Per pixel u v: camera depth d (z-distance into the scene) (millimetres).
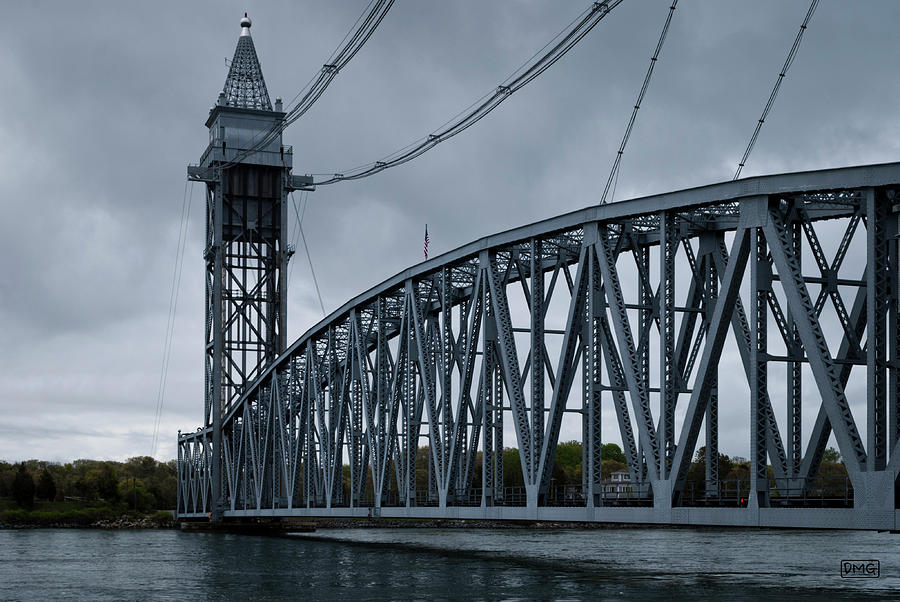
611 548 78562
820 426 40906
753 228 39875
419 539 100375
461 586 47750
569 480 144750
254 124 131375
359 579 53031
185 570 63562
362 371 77500
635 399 44500
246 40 135625
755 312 39844
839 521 36594
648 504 45719
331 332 86875
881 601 39656
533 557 67250
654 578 50219
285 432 99875
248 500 122750
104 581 57312
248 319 131125
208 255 132500
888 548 75562
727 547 78250
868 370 36406
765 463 39344
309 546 87375
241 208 131125
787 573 52688
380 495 70438
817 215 47062
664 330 44125
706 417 48094
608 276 46875
